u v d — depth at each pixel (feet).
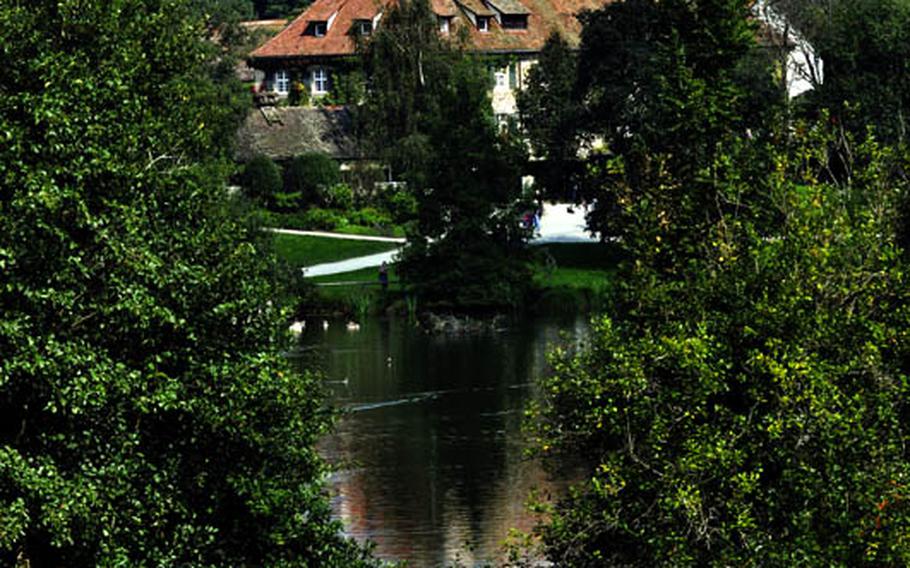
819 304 101.24
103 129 97.04
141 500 94.27
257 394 101.04
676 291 108.58
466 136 316.60
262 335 105.70
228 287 103.76
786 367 95.86
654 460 99.45
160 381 94.73
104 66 106.83
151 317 94.12
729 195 114.73
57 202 90.38
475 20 508.53
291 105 486.38
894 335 99.14
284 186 426.10
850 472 92.38
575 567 104.73
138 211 97.35
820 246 103.09
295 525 106.93
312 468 109.60
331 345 281.54
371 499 173.06
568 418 108.99
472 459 189.98
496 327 301.63
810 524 92.38
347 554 113.60
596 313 309.22
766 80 318.86
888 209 109.70
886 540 89.76
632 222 120.37
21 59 98.17
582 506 103.91
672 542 95.71
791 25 394.73
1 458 86.43
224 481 102.06
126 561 90.27
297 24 509.76
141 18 139.85
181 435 99.04
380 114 429.79
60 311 91.25
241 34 508.94
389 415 217.56
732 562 92.79
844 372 96.07
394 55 431.84
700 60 175.63
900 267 101.30
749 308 102.06
